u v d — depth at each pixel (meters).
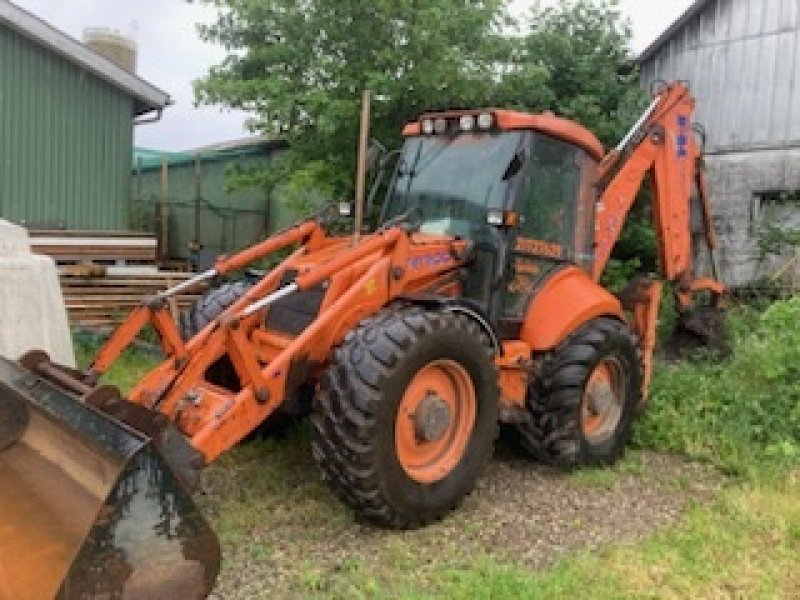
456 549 3.86
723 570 3.61
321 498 4.34
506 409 4.68
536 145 4.84
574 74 11.08
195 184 15.49
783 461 4.96
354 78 8.68
